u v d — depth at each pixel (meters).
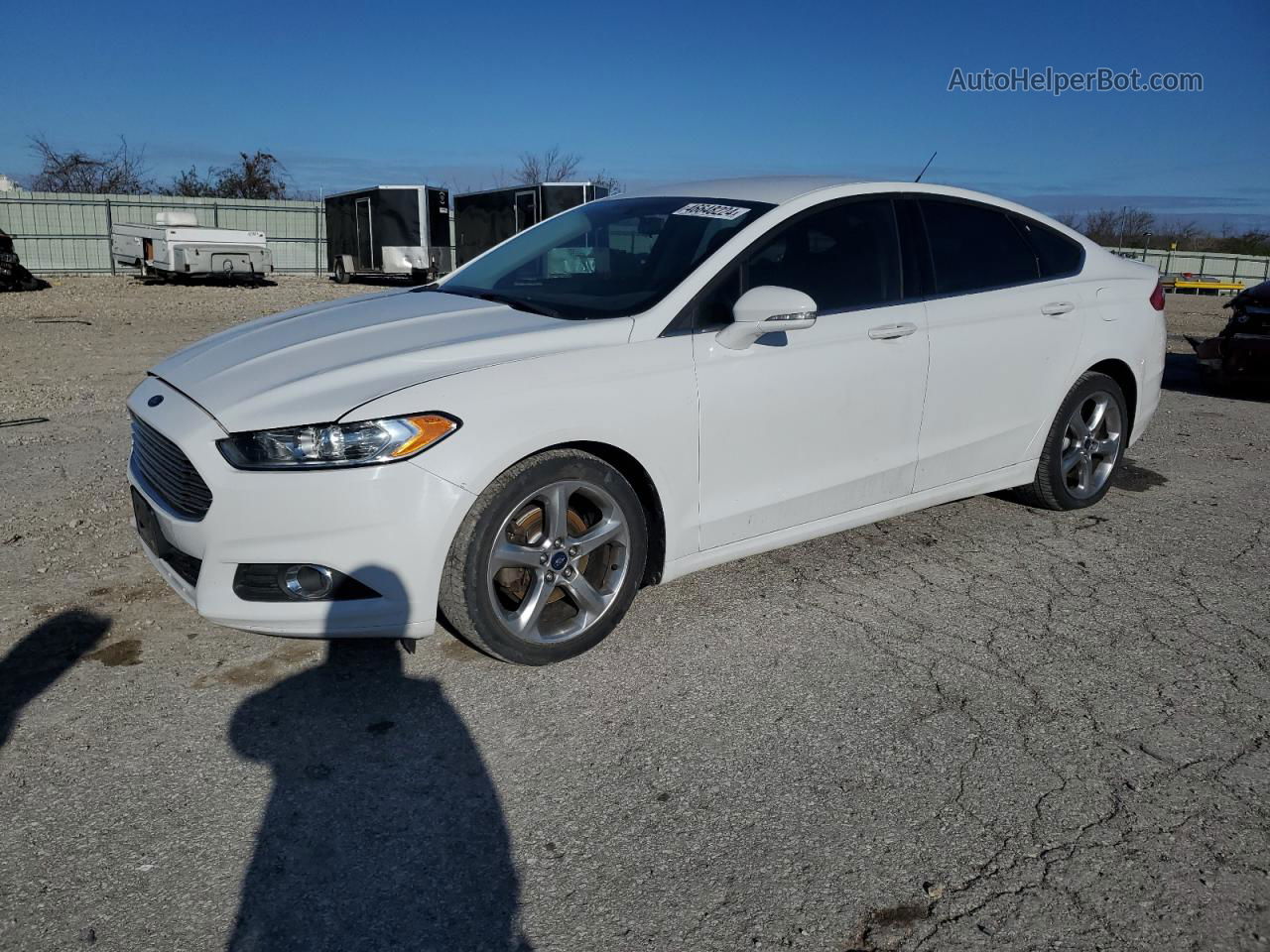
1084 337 4.96
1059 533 5.00
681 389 3.53
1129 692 3.39
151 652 3.54
